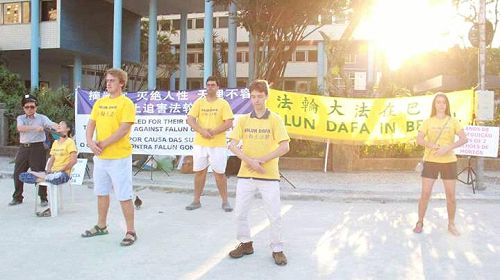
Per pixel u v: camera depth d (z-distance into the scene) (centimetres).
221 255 555
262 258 545
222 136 796
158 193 966
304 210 812
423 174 665
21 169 828
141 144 1139
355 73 3812
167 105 1120
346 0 1521
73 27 2353
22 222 711
